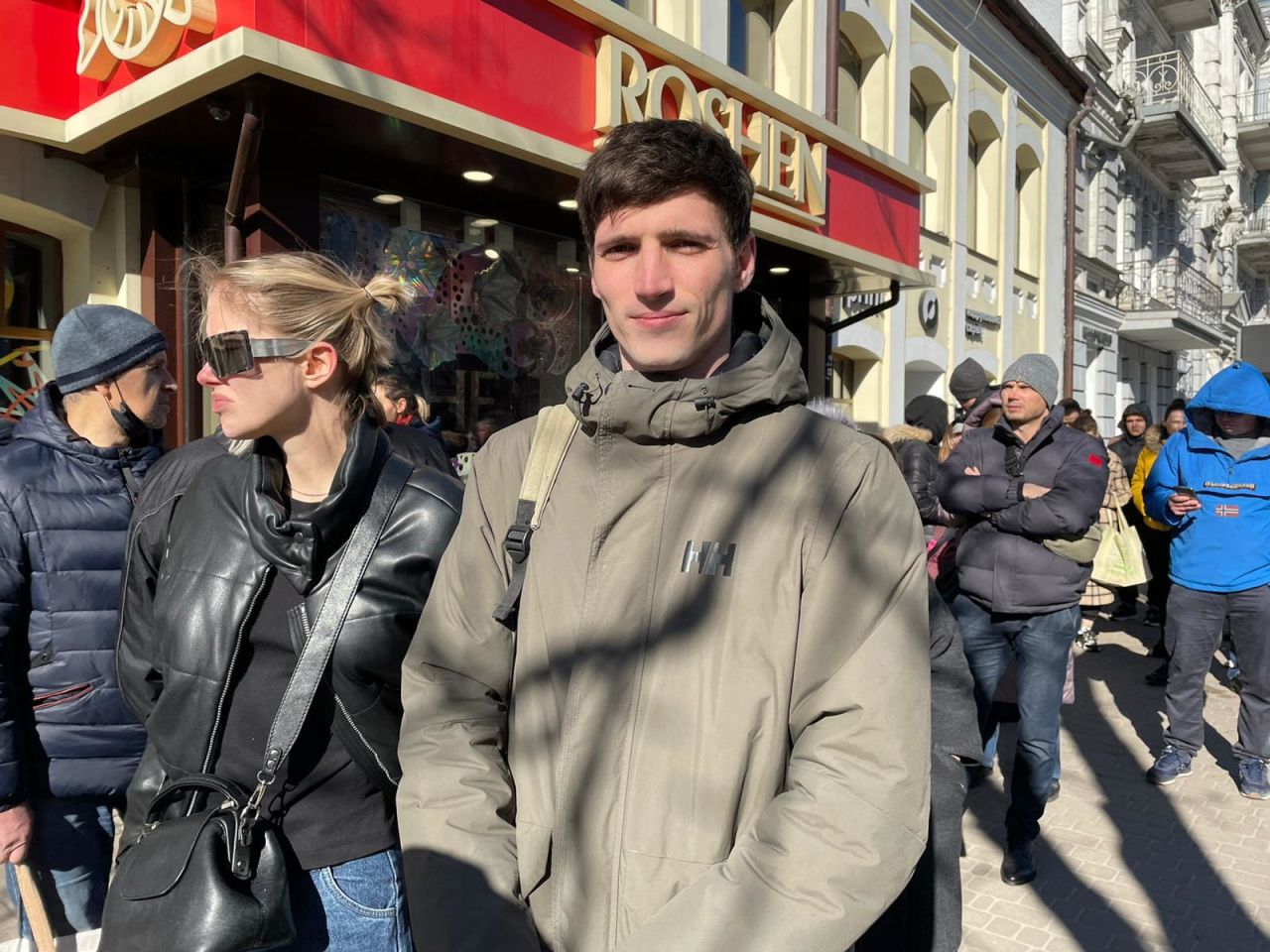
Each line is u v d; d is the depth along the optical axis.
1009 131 12.50
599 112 4.65
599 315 6.34
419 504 1.54
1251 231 28.31
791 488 1.11
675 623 1.10
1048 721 3.26
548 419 1.33
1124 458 8.28
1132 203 17.59
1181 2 18.08
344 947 1.49
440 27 3.80
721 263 1.18
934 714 1.41
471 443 5.38
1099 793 4.11
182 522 1.57
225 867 1.33
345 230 4.68
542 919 1.11
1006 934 2.97
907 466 4.14
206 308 1.56
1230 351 25.83
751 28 7.89
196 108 3.53
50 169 4.11
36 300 4.47
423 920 1.09
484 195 5.08
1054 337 14.06
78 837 2.05
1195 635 4.17
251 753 1.47
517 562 1.25
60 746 1.98
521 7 4.21
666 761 1.06
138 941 1.28
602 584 1.15
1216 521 4.07
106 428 2.13
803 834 0.97
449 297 5.23
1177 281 18.69
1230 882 3.32
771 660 1.07
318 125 3.78
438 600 1.31
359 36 3.45
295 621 1.45
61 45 3.88
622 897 1.05
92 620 2.01
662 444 1.16
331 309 1.53
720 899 0.95
